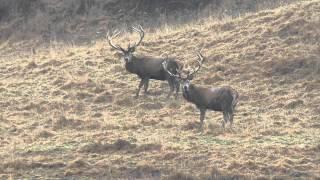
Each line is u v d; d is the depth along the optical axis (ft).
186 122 247.70
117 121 255.91
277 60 307.37
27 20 483.10
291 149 214.07
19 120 261.85
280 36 334.03
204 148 217.15
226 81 299.79
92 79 313.32
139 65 286.46
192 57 329.93
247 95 281.13
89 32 448.65
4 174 196.95
